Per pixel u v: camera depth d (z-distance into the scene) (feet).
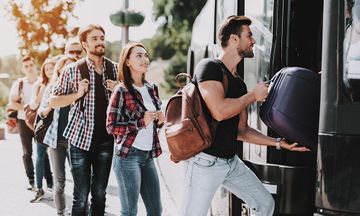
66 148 20.72
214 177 12.66
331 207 11.51
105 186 17.56
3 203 25.44
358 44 11.57
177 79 13.78
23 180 31.32
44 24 62.28
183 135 12.26
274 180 13.52
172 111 12.93
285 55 13.78
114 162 15.46
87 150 17.04
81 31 17.39
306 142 12.91
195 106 12.34
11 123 27.53
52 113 20.93
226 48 12.93
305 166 13.57
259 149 14.33
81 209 17.29
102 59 17.61
